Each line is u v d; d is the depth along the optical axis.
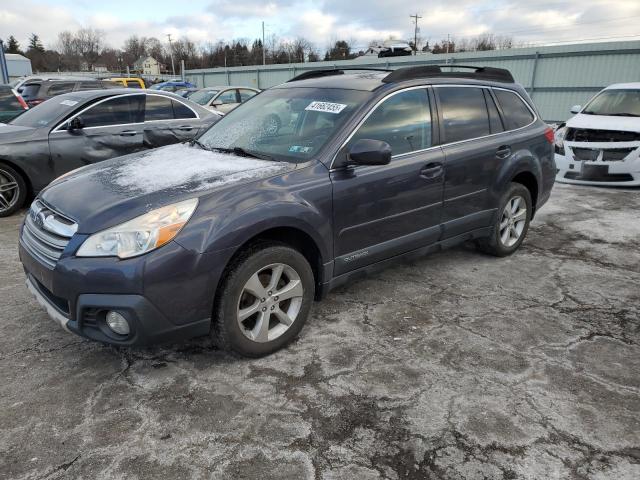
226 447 2.32
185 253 2.57
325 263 3.24
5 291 4.00
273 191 2.94
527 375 2.90
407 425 2.47
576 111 9.24
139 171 3.25
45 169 6.24
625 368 2.99
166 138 4.86
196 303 2.66
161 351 3.14
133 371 2.92
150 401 2.65
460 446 2.33
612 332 3.43
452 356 3.10
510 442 2.36
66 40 109.31
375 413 2.56
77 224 2.66
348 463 2.23
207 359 3.05
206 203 2.72
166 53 111.00
